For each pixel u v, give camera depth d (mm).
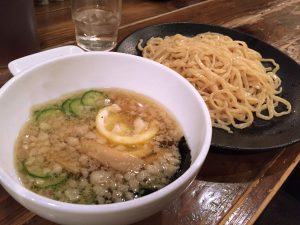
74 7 358
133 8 431
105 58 214
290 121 286
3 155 165
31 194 131
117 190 167
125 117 209
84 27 334
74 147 189
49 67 200
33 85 197
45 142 189
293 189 460
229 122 296
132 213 132
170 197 139
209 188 219
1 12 264
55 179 170
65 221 136
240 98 324
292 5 510
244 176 233
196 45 349
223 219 201
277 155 255
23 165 175
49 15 386
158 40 361
